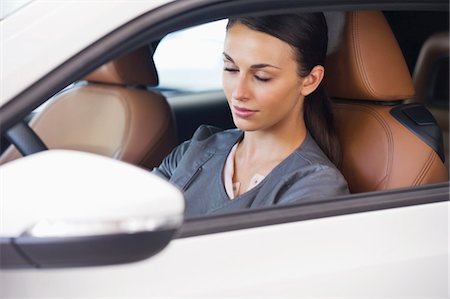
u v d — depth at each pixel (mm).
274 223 1191
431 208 1307
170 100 2584
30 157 917
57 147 2346
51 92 1032
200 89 2639
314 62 1501
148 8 1087
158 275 1095
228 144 1668
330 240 1208
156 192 882
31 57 1031
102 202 864
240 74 1463
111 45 1062
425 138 1677
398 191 1323
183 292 1097
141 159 2246
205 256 1127
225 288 1120
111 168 900
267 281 1146
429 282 1288
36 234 861
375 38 1684
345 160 1772
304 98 1606
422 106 1763
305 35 1446
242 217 1183
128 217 863
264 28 1413
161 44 2312
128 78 2268
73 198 865
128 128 2240
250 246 1155
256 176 1565
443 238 1295
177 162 1821
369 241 1235
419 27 2941
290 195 1480
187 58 2553
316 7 1229
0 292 1018
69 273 1059
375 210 1269
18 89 1018
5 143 1277
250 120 1496
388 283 1244
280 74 1457
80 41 1048
